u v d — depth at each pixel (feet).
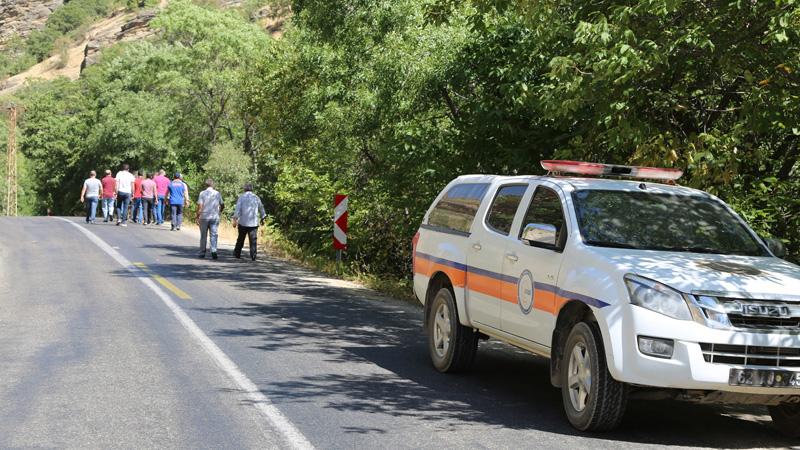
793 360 23.90
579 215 28.32
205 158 209.67
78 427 24.50
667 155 37.06
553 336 27.30
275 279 67.21
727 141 38.09
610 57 35.32
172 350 36.27
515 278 29.71
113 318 44.70
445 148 60.49
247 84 166.50
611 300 24.70
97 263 73.05
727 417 28.81
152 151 256.73
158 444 22.94
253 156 184.65
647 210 29.22
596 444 24.27
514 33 53.67
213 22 200.23
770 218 41.29
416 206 65.16
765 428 27.53
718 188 41.27
